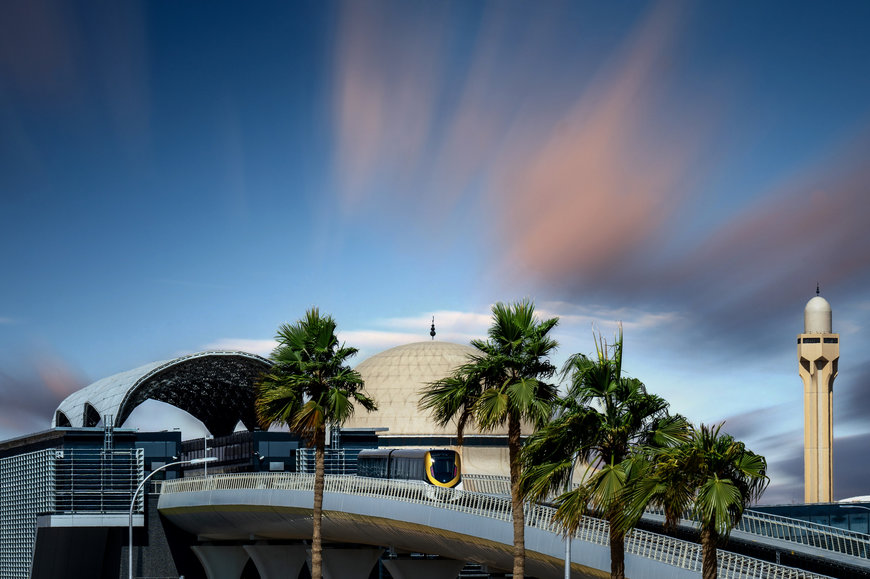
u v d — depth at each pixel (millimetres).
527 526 52344
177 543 89625
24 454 94562
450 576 75688
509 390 40781
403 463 70875
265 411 54125
